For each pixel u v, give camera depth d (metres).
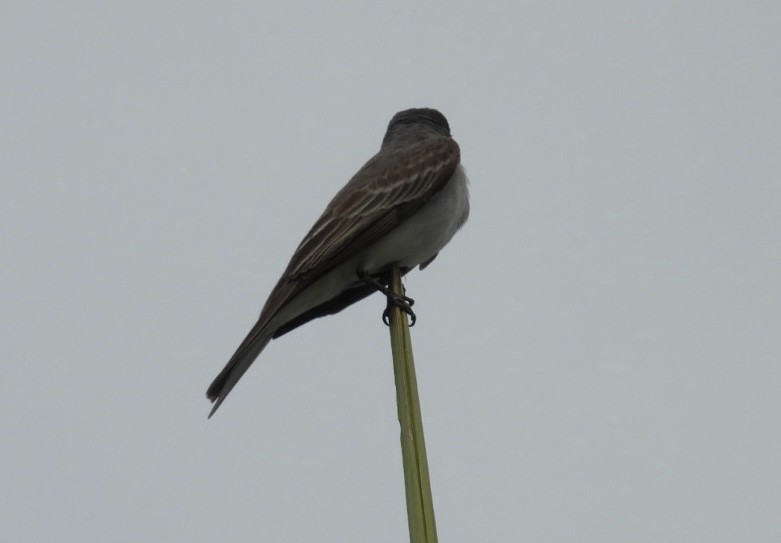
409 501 7.96
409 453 8.25
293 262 12.32
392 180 12.80
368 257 12.60
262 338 11.96
